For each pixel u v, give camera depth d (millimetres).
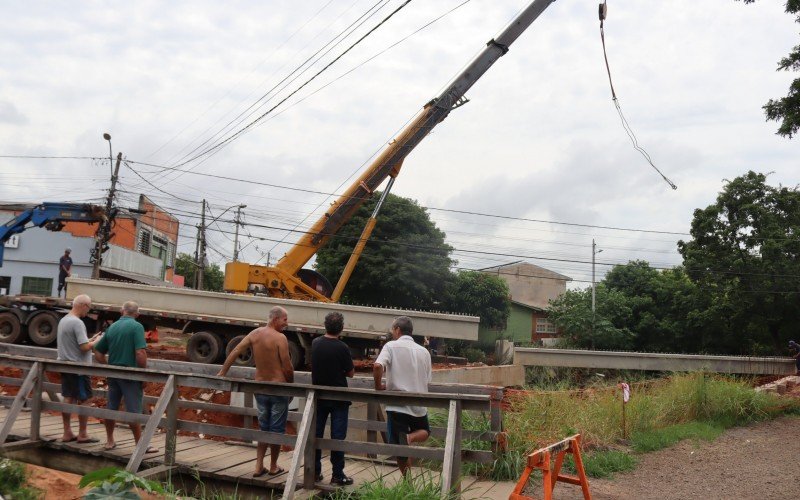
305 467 6535
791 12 13148
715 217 32688
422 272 35406
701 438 13219
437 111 21000
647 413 13336
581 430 10938
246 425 8797
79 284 18312
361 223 35531
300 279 21344
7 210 34031
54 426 8727
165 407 6973
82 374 7559
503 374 24297
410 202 36625
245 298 17750
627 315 37938
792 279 30781
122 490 5168
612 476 9555
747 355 32406
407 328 7039
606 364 27375
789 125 13766
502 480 8164
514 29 21656
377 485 6129
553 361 27031
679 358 27812
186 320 17766
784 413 17406
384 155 20844
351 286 36062
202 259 40125
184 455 7734
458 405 6305
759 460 11359
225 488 6938
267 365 6973
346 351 6887
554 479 6898
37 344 18047
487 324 39875
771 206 32562
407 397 6422
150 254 45719
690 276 33812
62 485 6547
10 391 13398
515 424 9578
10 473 5953
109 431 7605
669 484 9312
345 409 6824
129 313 7707
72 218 20656
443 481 5918
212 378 6945
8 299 18219
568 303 39969
